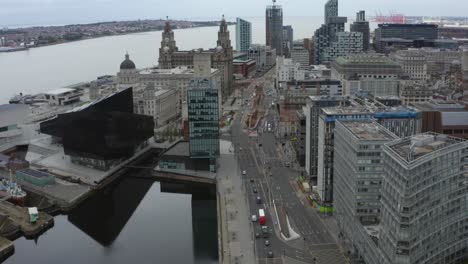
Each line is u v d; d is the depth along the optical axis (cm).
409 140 19350
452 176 18275
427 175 17262
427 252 18150
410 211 16875
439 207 18175
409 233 17038
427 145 18775
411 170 16538
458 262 19588
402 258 17250
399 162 17062
